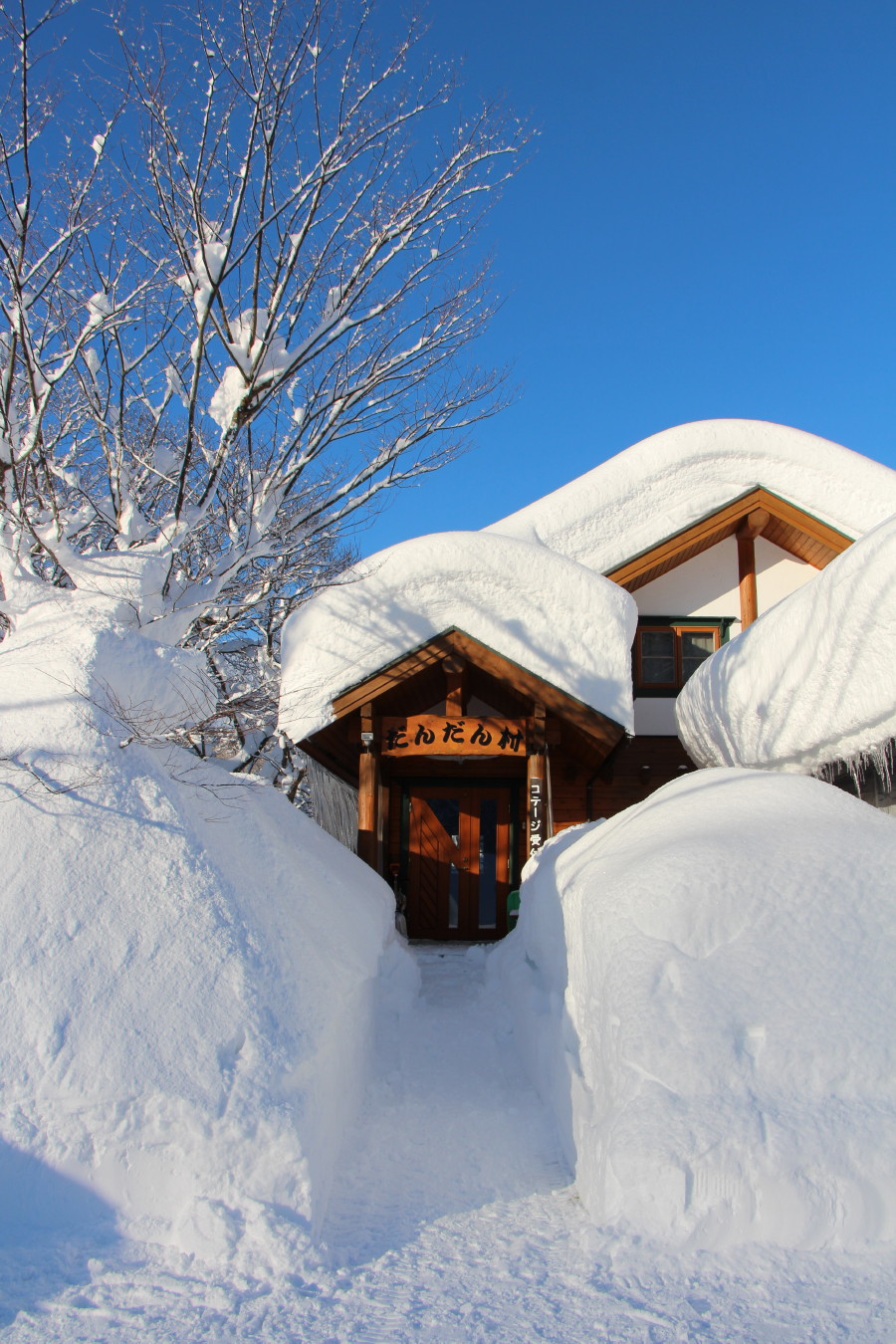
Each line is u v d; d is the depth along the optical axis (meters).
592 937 5.29
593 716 9.84
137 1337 3.13
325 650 10.06
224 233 7.48
